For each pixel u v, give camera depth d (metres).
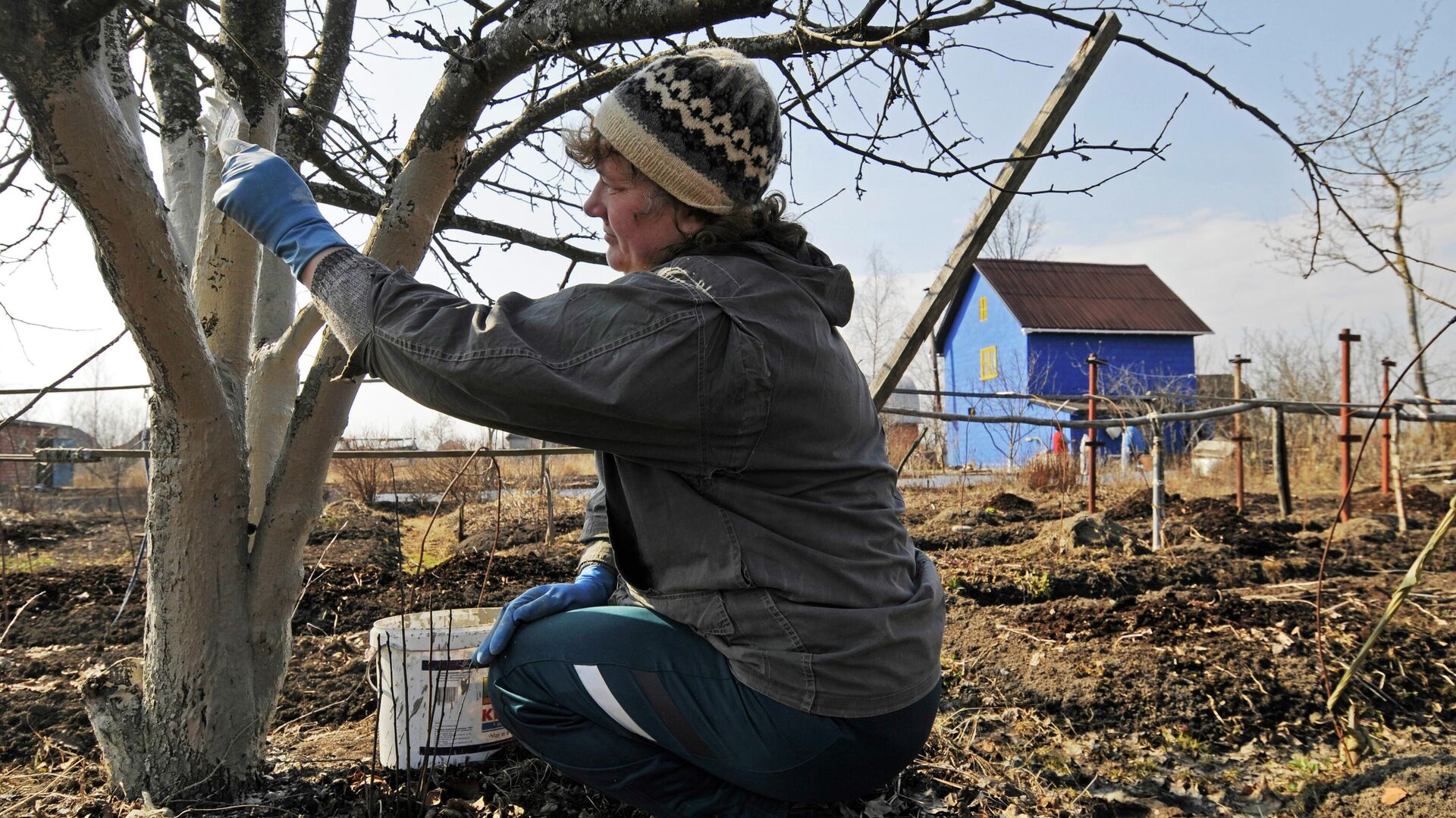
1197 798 2.67
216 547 2.12
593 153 1.58
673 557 1.57
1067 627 4.11
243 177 1.63
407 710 2.12
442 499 2.34
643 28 1.81
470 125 2.08
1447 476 10.71
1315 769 2.81
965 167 2.41
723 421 1.43
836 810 2.31
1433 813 2.43
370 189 3.17
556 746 1.76
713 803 1.73
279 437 2.49
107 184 1.68
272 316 2.68
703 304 1.41
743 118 1.50
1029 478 11.09
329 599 4.88
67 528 9.32
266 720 2.26
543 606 1.85
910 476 12.82
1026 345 23.27
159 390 2.01
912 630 1.62
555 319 1.42
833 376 1.55
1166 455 14.09
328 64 2.78
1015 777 2.70
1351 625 3.95
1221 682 3.37
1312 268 2.99
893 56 2.48
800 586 1.52
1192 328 23.97
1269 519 8.03
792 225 1.63
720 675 1.59
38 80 1.56
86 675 2.21
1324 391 15.64
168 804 2.08
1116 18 2.31
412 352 1.42
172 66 2.54
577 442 1.45
